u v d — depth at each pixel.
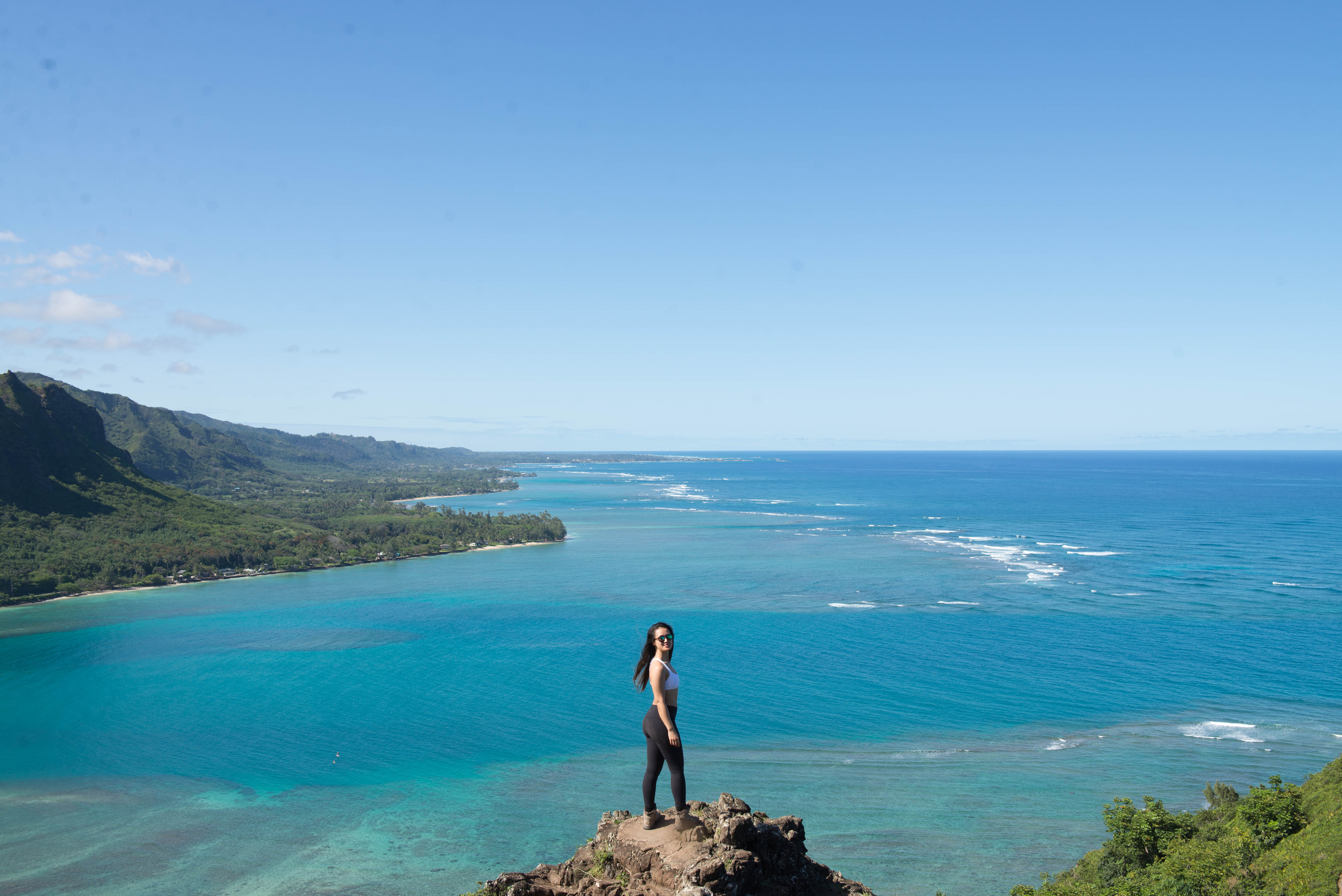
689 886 10.97
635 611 143.88
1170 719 81.31
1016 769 69.06
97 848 58.94
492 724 85.81
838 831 57.69
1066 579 160.25
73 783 71.69
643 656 13.27
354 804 66.50
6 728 87.00
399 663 111.62
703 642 117.25
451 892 52.12
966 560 188.25
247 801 67.44
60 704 94.62
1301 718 80.75
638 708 90.56
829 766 70.62
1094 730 78.75
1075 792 63.97
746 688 94.25
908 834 57.09
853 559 193.75
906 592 151.25
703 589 162.12
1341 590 144.25
